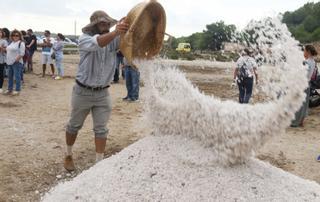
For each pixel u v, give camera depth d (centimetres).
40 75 1769
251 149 336
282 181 336
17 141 715
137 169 338
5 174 564
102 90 541
